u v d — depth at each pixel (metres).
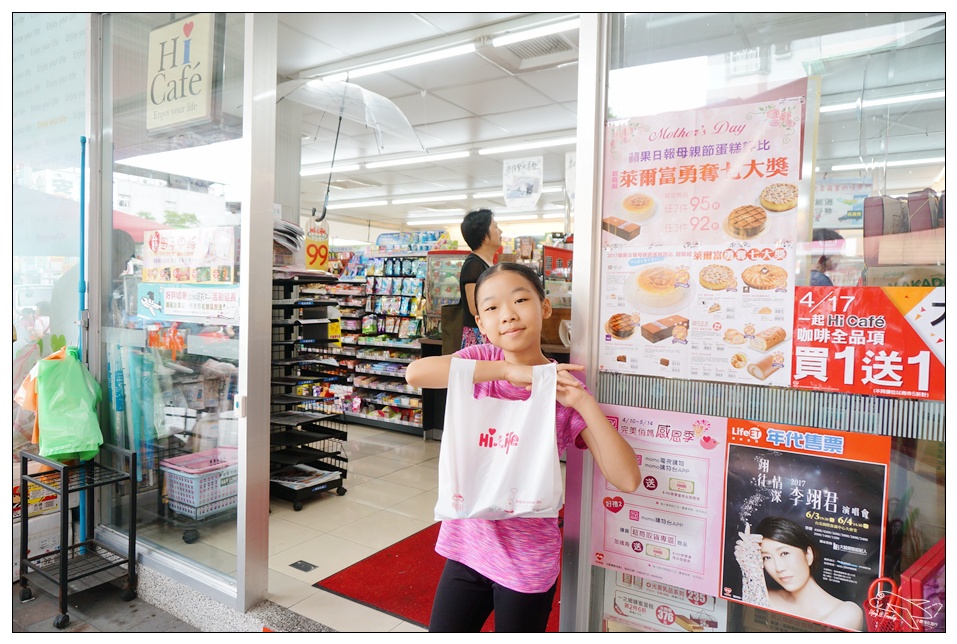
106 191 2.81
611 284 1.50
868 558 1.24
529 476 1.32
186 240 2.46
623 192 1.48
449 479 1.37
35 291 3.08
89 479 2.50
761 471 1.33
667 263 1.43
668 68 1.43
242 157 2.23
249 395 2.24
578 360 1.53
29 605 2.45
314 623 2.24
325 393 6.36
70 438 2.50
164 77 2.54
